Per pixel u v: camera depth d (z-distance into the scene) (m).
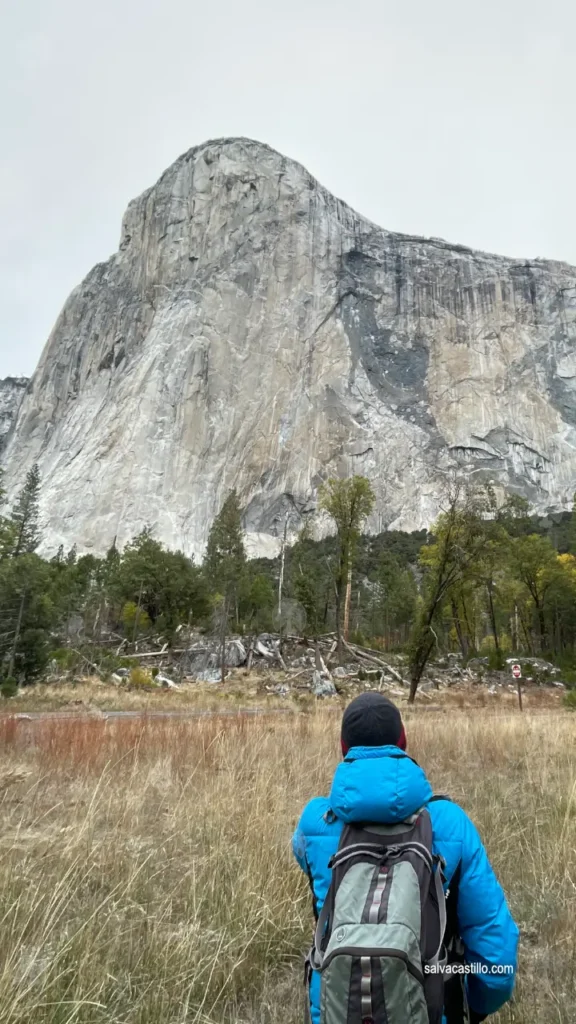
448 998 2.15
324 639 45.56
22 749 10.49
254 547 123.44
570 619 56.72
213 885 4.65
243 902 4.46
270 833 5.67
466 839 2.24
